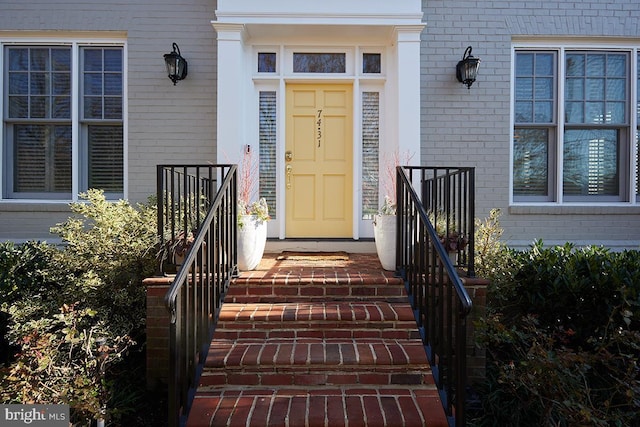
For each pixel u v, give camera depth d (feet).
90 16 16.29
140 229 12.35
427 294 9.86
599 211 16.71
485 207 16.65
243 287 11.65
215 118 16.40
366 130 16.87
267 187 16.90
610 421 9.42
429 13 16.53
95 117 16.87
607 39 16.79
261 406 8.61
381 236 12.86
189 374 8.93
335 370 9.41
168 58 15.58
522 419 9.70
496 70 16.56
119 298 11.32
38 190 16.96
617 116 17.08
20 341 9.87
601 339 9.79
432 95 16.53
